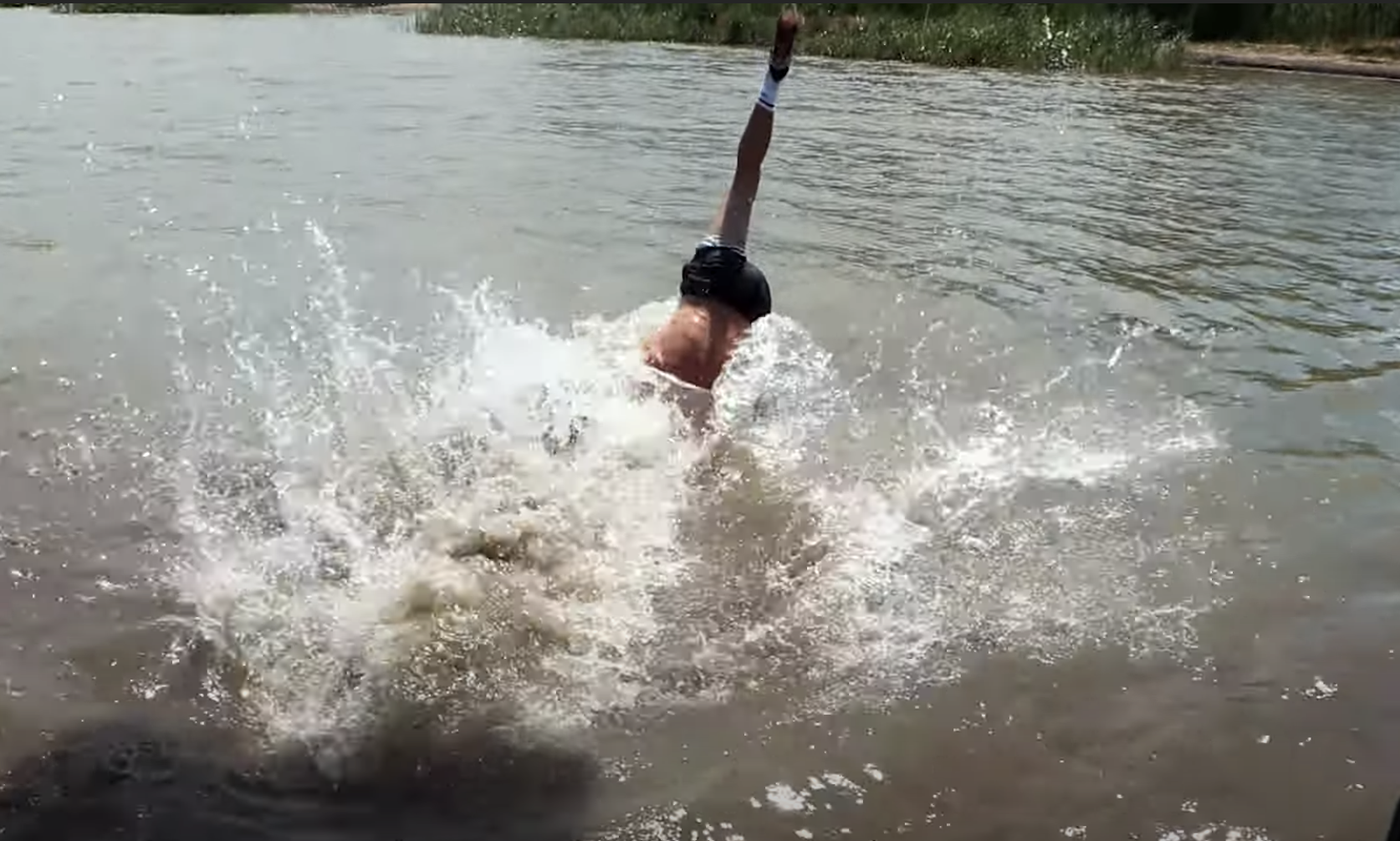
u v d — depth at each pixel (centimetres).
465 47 1883
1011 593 320
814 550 338
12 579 309
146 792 237
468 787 243
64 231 643
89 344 475
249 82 1307
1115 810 239
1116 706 272
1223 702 274
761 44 2047
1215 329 531
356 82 1338
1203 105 1360
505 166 854
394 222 683
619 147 948
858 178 851
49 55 1536
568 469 373
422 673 278
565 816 235
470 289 557
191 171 807
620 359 439
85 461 376
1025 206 772
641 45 2020
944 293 573
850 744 258
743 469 384
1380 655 292
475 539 333
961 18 2003
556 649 290
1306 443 413
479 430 395
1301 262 649
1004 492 376
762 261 620
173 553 325
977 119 1192
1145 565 334
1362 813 239
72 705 262
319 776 245
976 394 452
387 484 363
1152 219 747
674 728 263
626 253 627
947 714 269
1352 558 337
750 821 234
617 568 325
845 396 444
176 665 278
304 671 277
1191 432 421
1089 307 559
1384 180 901
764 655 291
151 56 1567
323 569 318
